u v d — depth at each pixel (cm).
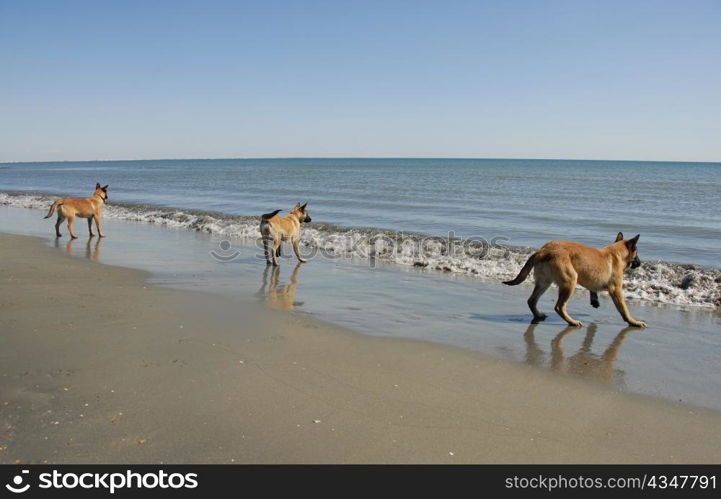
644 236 1590
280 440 413
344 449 403
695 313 845
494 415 464
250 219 1900
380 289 974
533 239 1534
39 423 431
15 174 7488
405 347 639
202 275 1059
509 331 729
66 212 1508
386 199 2723
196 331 675
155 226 1872
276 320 740
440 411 468
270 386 511
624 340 699
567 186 3847
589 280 772
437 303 878
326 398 487
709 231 1672
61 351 593
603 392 520
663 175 6575
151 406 463
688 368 596
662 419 464
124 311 759
